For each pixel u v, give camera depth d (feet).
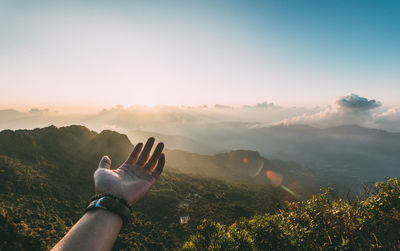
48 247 131.23
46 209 184.65
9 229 132.46
